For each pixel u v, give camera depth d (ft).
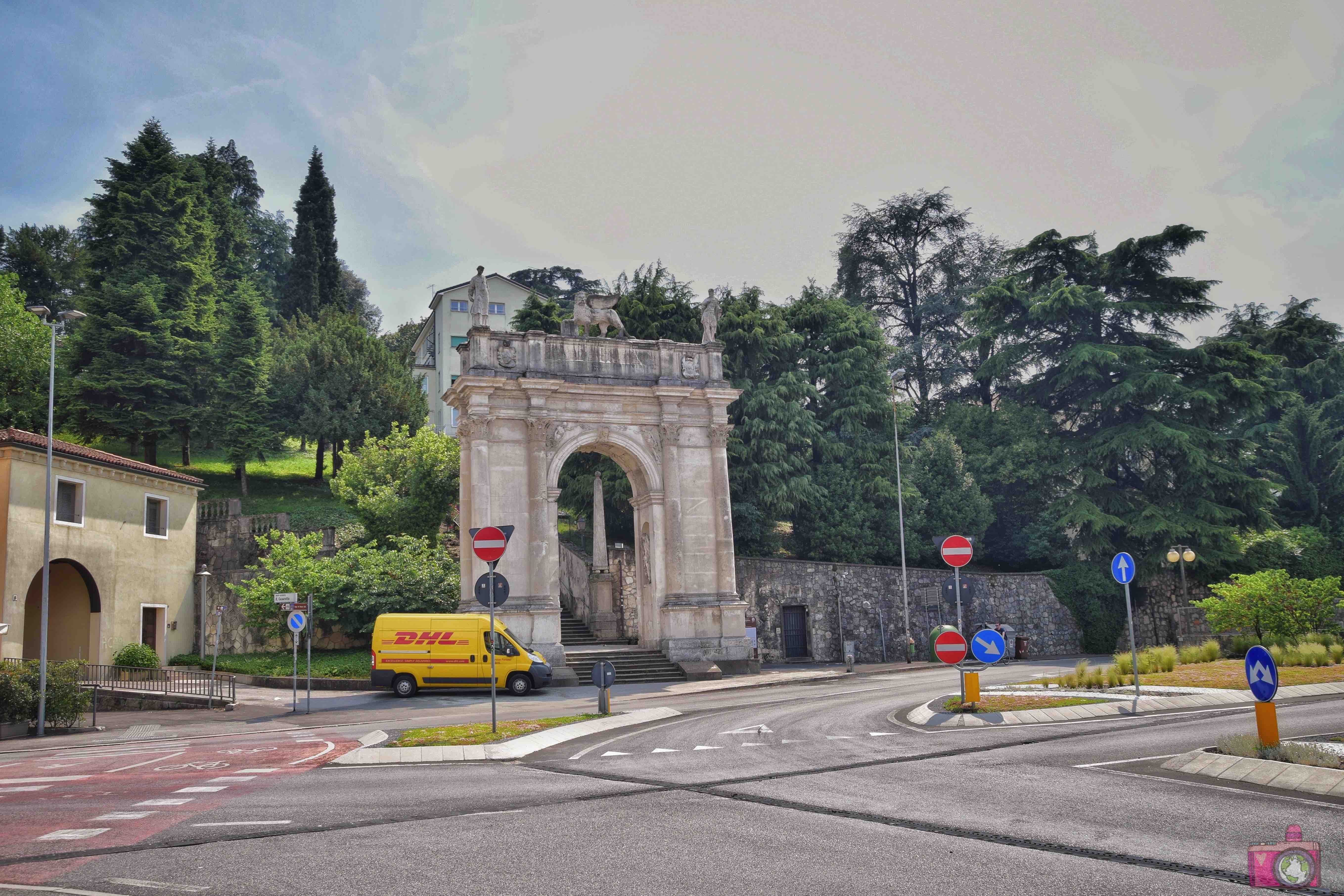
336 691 108.47
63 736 77.46
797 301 176.45
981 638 60.95
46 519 85.46
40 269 232.94
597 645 140.05
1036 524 174.70
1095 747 44.39
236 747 60.64
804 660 145.59
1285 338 214.07
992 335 180.55
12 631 106.42
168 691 103.09
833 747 49.29
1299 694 64.39
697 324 157.07
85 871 26.03
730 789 37.37
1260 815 29.17
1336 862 23.70
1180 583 161.17
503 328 256.32
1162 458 167.84
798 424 155.74
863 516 157.48
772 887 22.86
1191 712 57.26
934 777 38.32
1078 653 164.86
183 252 187.11
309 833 30.66
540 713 77.66
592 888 23.15
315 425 187.01
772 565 146.10
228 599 140.15
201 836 30.66
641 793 37.06
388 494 147.95
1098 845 26.13
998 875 23.35
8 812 36.40
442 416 249.96
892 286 238.07
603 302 126.41
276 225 314.55
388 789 40.01
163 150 192.95
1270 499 162.91
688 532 123.85
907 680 104.42
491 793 37.96
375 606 123.34
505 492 116.16
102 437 171.94
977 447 180.55
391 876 24.73
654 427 125.08
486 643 100.53
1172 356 171.73
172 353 171.42
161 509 134.62
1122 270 177.47
